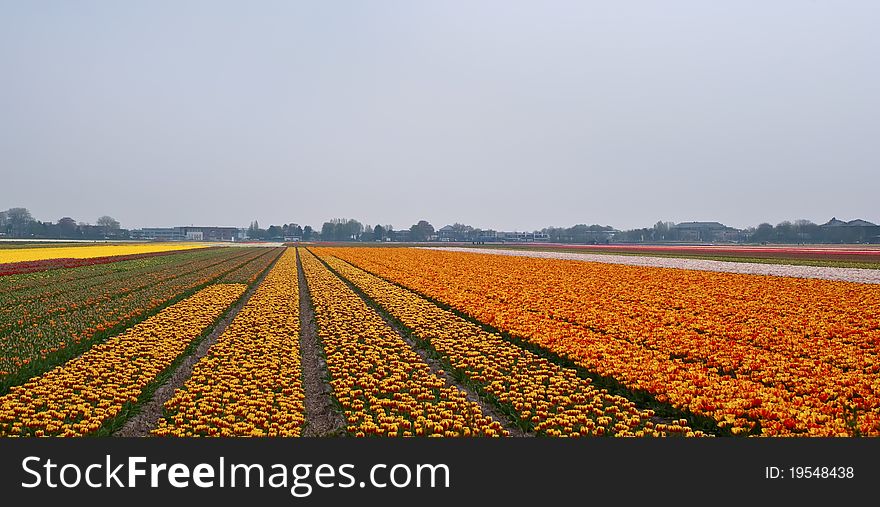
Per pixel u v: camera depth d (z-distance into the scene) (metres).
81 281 41.06
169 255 82.38
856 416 12.45
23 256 72.69
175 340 20.70
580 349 18.23
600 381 15.69
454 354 18.73
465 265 58.19
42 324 22.89
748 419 12.38
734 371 16.44
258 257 78.12
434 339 20.80
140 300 30.30
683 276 43.53
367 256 78.19
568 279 42.03
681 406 13.30
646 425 12.57
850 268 51.00
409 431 12.26
